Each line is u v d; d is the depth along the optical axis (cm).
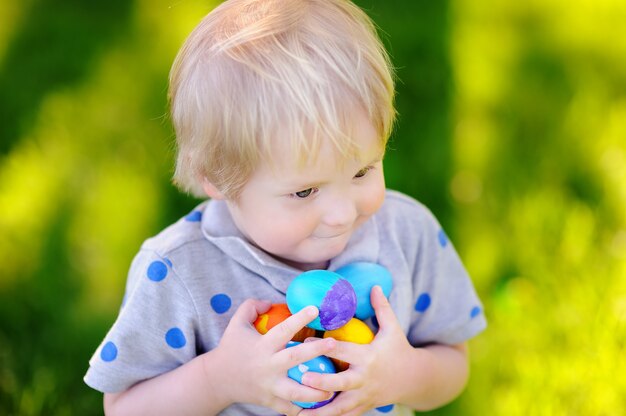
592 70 314
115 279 258
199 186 153
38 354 242
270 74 125
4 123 297
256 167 129
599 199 276
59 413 231
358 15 142
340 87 125
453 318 166
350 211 132
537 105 303
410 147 287
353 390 139
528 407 227
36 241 265
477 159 287
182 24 323
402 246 159
